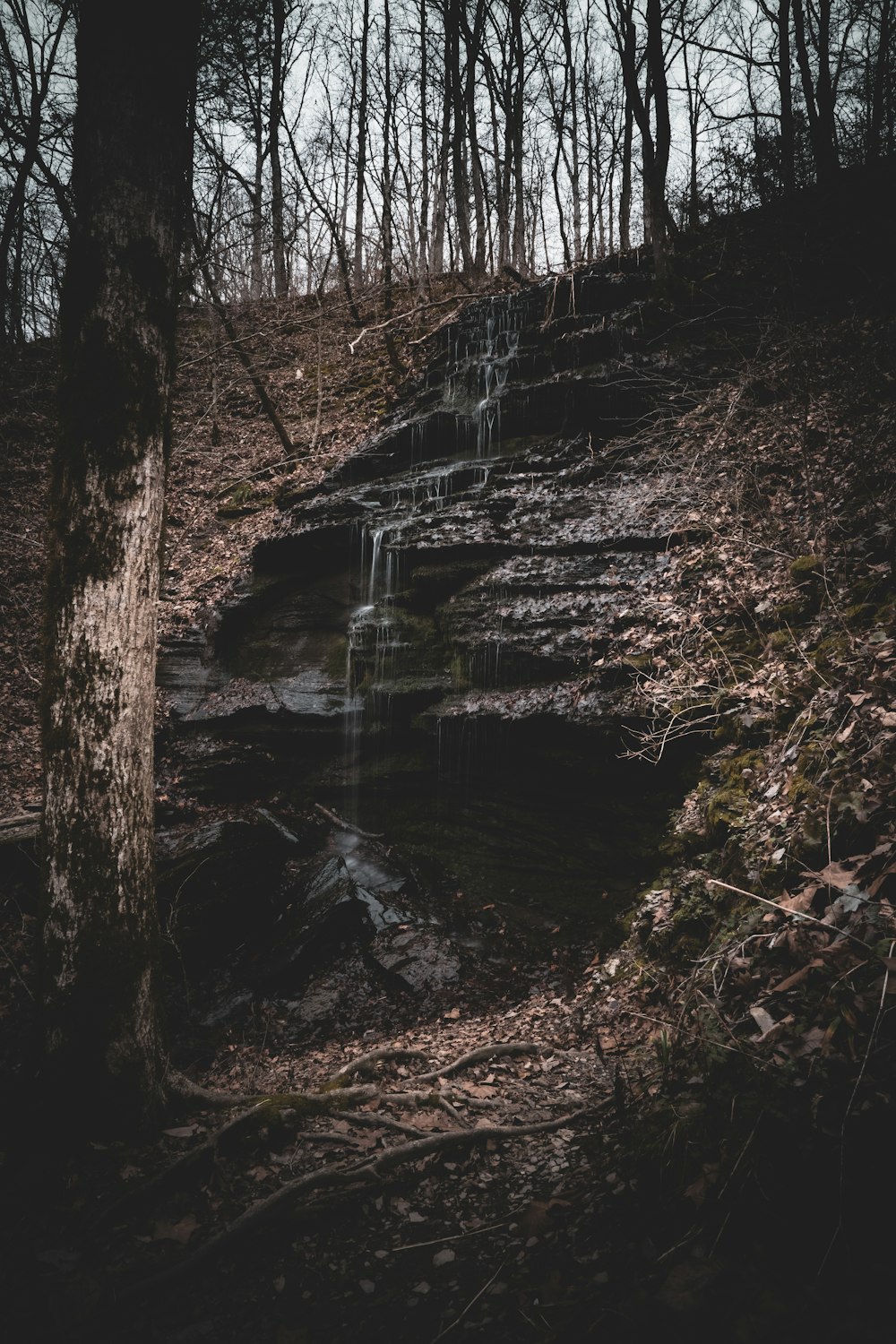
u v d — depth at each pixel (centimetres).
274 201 1579
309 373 1884
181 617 1189
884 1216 235
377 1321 292
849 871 377
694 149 2008
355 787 939
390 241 1858
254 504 1444
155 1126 445
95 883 445
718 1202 271
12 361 1692
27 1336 305
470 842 827
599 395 1141
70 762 446
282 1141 422
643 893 620
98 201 439
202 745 1020
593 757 725
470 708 820
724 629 710
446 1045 549
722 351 1107
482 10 2081
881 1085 259
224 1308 313
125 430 448
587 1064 462
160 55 447
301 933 732
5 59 912
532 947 683
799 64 1514
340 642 1072
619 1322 250
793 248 1177
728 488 850
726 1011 363
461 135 2139
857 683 520
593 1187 329
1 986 652
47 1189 394
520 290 1581
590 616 800
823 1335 217
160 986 476
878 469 725
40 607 1216
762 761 569
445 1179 377
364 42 2289
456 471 1161
